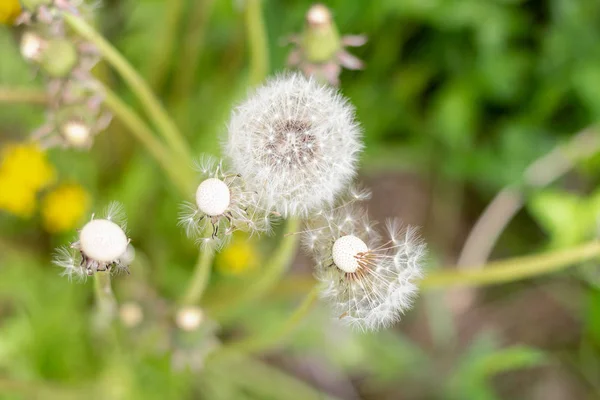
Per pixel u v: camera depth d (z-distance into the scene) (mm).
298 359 793
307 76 573
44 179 671
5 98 593
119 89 707
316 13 563
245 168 513
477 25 726
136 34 704
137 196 691
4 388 633
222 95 728
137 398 679
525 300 837
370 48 753
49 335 684
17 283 680
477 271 599
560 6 739
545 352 827
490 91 759
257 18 604
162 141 720
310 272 812
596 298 741
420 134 800
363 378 803
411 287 520
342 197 531
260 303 707
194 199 518
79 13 553
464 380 690
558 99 764
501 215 785
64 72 560
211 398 712
